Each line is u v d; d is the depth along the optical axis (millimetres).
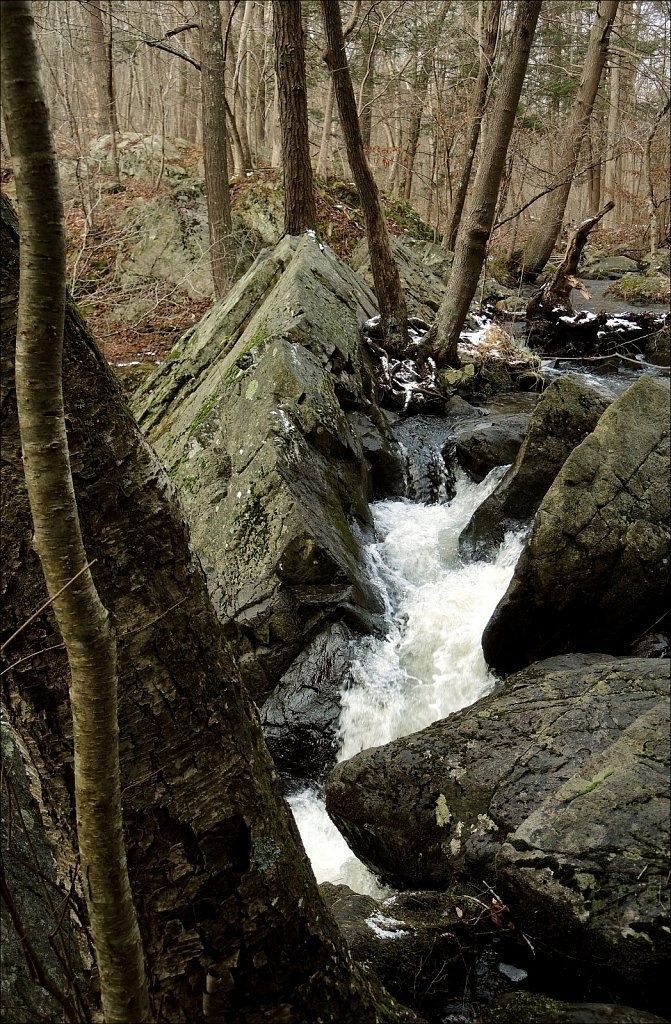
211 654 1725
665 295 13812
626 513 4598
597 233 23547
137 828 1651
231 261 11625
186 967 1713
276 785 1883
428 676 5273
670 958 2455
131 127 18484
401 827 3361
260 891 1743
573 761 3133
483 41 14336
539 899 2662
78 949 1802
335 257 9234
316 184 14969
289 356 6371
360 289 9367
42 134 1058
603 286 15961
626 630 4684
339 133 23656
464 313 8656
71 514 1185
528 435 5840
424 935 2768
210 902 1705
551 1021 2359
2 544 1524
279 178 13664
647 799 2777
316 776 4977
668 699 3207
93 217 14008
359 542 6090
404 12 18281
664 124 19516
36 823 2115
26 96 1036
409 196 21578
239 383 6473
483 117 14812
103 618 1212
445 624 5438
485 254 8578
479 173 8281
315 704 5078
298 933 1796
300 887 1819
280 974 1773
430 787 3357
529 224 24000
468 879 3055
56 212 1092
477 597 5562
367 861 3660
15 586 1539
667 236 18078
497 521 5867
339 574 5406
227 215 11633
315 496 5785
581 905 2588
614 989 2574
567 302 10953
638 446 4766
